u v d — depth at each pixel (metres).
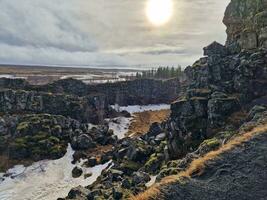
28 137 106.19
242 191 26.95
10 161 97.88
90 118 138.38
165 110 173.50
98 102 147.75
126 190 47.56
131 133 130.38
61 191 78.06
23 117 114.69
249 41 72.44
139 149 71.81
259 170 29.36
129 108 173.12
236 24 82.44
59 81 154.00
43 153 100.94
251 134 36.19
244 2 81.31
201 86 68.75
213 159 32.34
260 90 60.19
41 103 126.62
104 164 89.50
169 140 61.88
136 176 51.50
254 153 32.22
